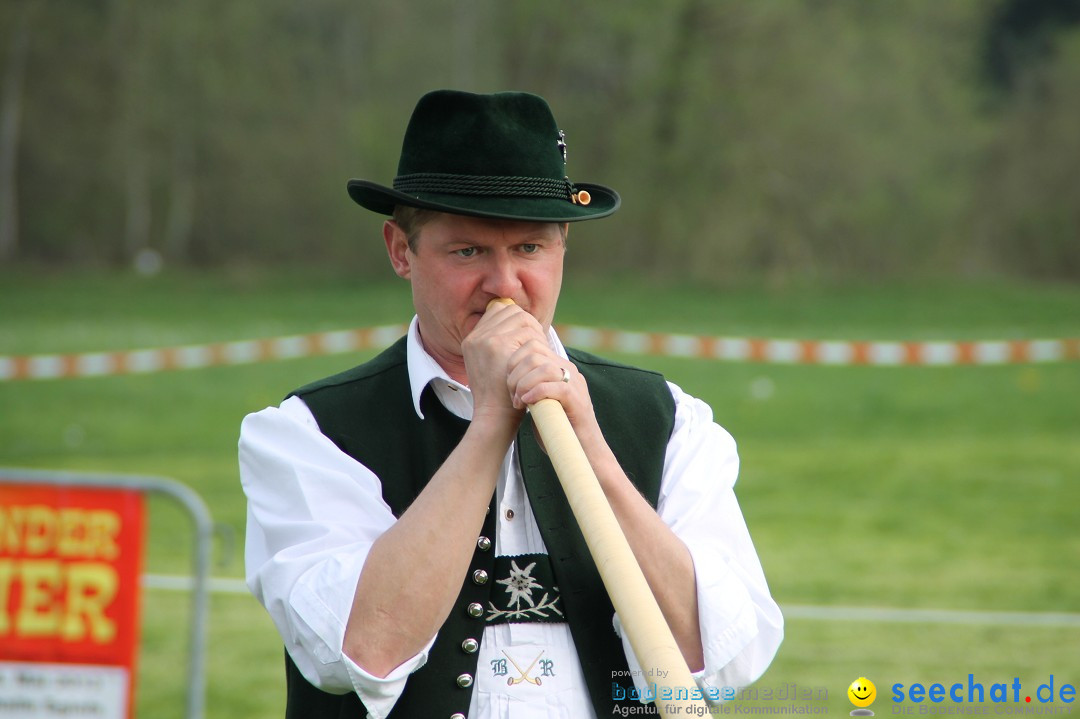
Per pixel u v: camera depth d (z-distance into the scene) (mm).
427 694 7297
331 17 128875
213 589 23344
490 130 7289
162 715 17031
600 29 107188
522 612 7480
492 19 112125
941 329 79875
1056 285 110562
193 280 115125
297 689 7883
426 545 6949
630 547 7156
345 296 102938
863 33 110188
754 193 106875
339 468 7598
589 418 7340
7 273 114625
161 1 123500
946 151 116062
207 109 125812
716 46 104500
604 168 108375
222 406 51156
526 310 7488
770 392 53219
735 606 7402
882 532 29297
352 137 124250
